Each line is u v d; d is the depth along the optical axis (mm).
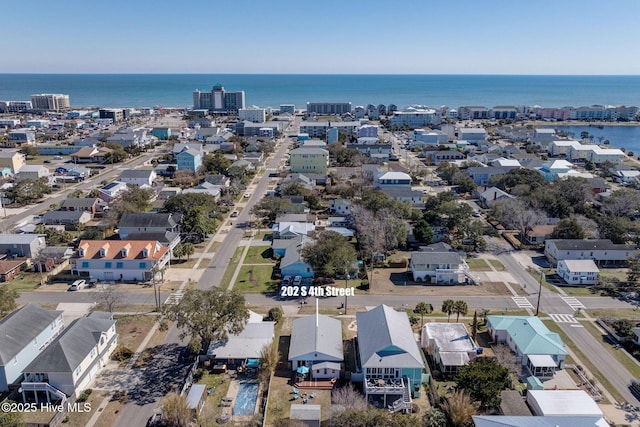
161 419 50219
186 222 104688
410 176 155375
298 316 73375
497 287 84250
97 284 84000
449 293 81938
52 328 64625
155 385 56719
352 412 47812
